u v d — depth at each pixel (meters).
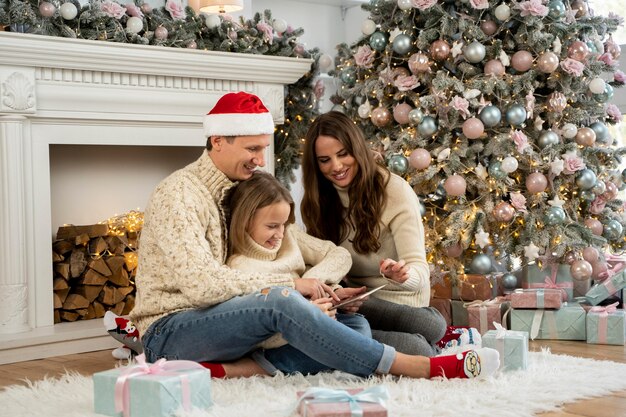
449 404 1.98
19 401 2.17
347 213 2.77
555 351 2.97
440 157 3.62
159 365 2.00
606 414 1.98
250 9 4.54
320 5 5.19
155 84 3.69
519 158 3.67
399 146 3.75
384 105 3.98
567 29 3.76
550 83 3.78
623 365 2.53
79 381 2.39
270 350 2.40
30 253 3.37
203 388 1.98
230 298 2.22
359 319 2.49
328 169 2.71
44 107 3.37
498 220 3.61
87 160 3.93
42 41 3.27
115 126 3.61
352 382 2.22
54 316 3.58
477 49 3.63
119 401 1.93
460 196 3.64
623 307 3.43
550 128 3.88
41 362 3.14
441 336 2.70
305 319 2.14
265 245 2.45
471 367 2.21
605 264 3.74
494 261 4.18
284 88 4.32
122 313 3.81
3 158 3.26
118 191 4.04
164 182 2.37
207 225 2.37
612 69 4.02
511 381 2.22
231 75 3.89
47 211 3.42
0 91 3.22
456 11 3.88
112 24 3.57
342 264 2.60
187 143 3.82
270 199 2.40
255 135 2.43
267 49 4.10
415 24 3.91
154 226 2.28
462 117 3.71
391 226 2.72
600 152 3.87
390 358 2.21
